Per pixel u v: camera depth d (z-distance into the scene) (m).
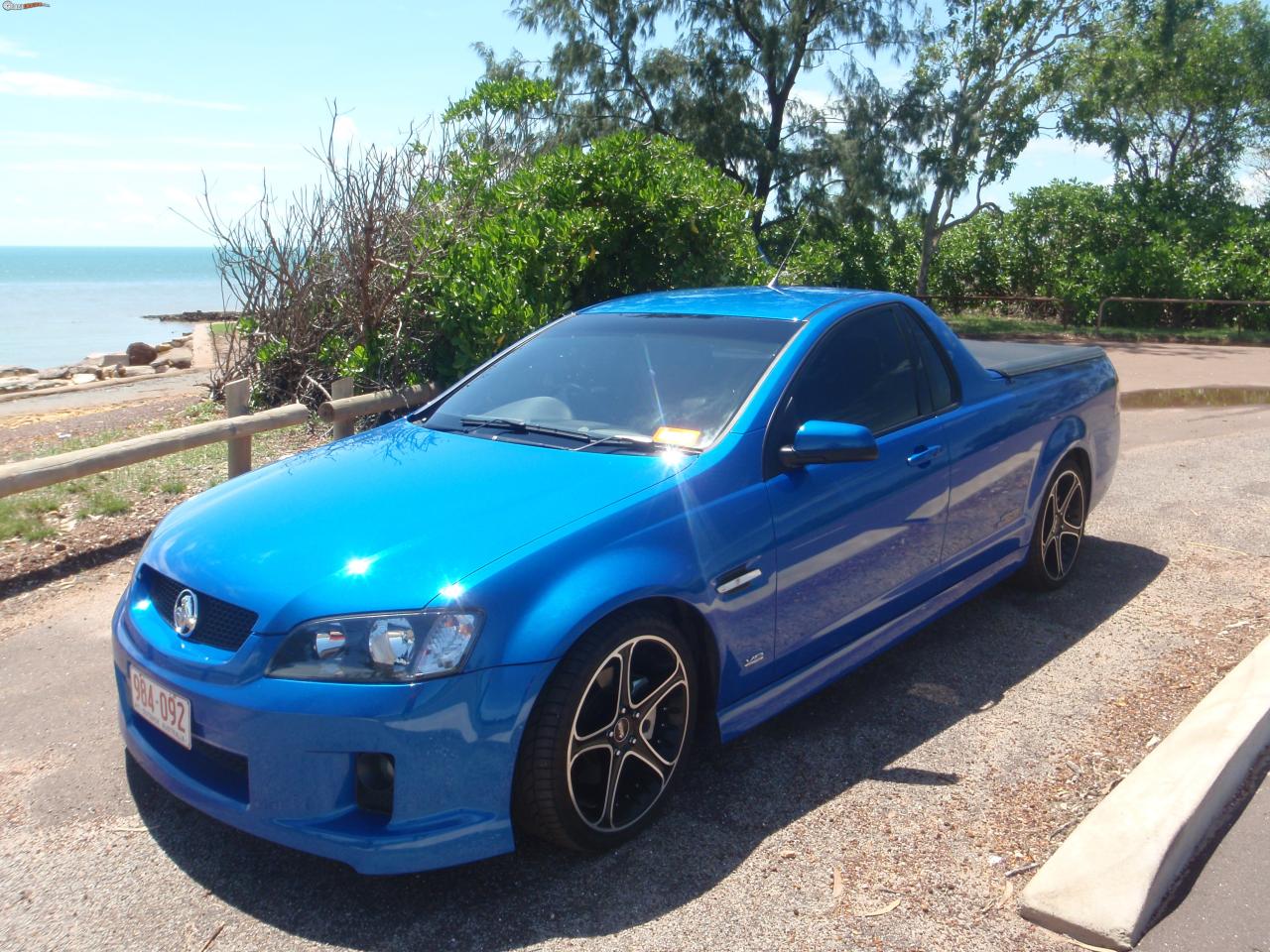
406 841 2.62
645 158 9.38
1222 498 6.98
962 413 4.35
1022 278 24.22
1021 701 3.99
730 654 3.26
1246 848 3.01
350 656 2.63
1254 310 21.50
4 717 3.86
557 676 2.77
